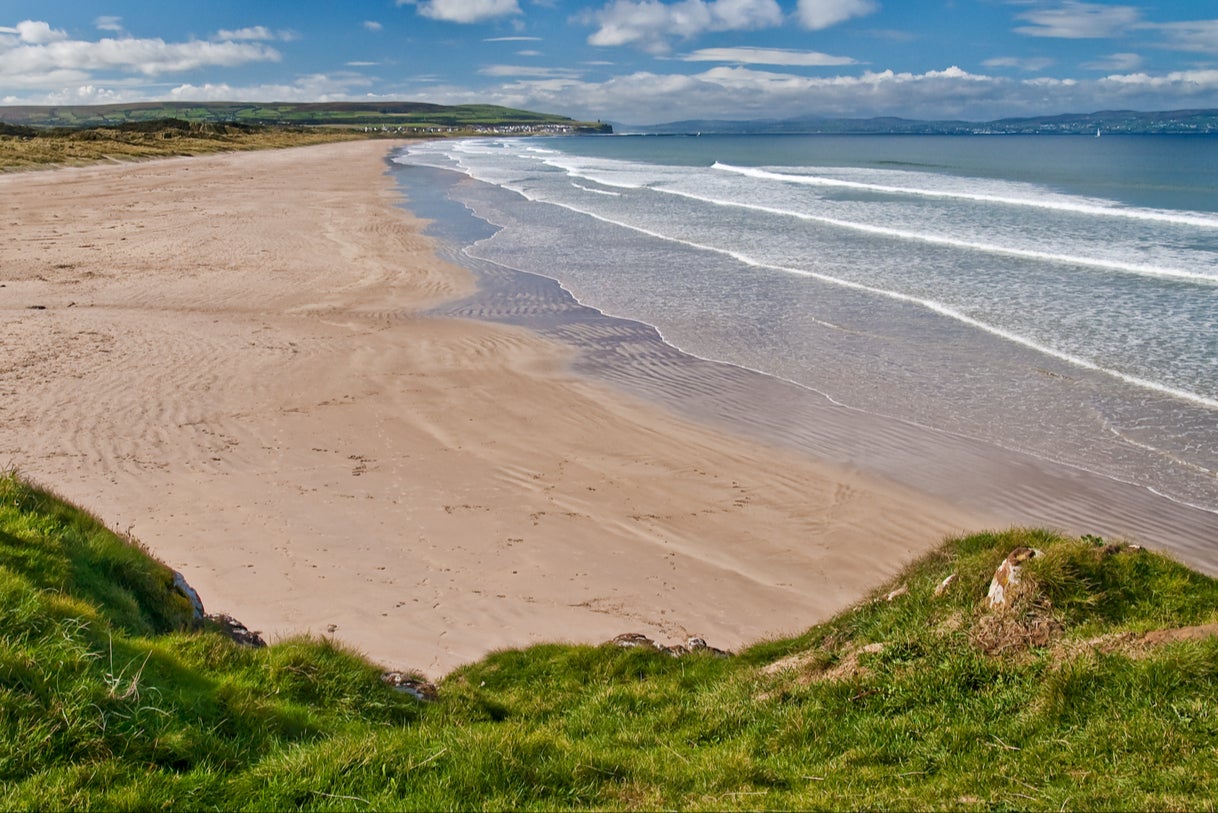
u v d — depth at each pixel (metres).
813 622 8.65
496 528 10.43
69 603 5.62
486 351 18.17
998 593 6.38
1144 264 25.06
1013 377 16.02
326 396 14.80
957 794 4.68
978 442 13.20
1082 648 5.65
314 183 57.59
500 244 33.06
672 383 16.31
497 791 4.92
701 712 6.38
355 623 8.27
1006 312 20.47
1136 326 18.77
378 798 4.72
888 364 17.12
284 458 12.13
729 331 19.95
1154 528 10.44
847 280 24.84
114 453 11.95
